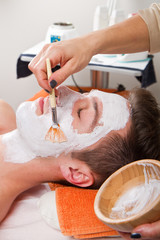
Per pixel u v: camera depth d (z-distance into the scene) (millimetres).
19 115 803
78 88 1557
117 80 1906
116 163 793
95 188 852
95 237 747
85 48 790
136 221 549
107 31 840
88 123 789
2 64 2043
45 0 1810
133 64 1336
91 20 1821
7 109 1123
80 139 781
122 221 560
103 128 787
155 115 829
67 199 791
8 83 2102
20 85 2092
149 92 871
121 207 666
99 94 829
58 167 811
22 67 1457
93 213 761
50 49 757
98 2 1752
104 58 1400
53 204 796
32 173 823
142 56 1363
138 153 800
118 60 1368
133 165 709
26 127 792
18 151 818
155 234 540
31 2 1827
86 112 799
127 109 819
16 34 1939
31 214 825
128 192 696
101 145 786
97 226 737
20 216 821
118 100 829
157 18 870
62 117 794
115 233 739
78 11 1809
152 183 670
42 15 1859
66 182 882
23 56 1391
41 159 804
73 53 769
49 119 789
